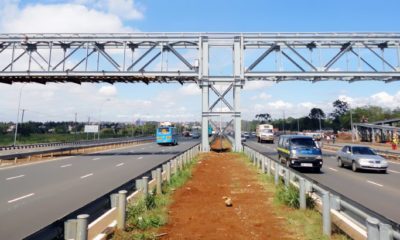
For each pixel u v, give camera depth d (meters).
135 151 40.59
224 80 32.88
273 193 11.79
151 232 7.14
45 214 9.14
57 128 111.69
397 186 14.34
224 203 10.35
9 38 28.53
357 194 12.35
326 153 37.19
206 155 29.89
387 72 28.73
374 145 55.16
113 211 6.73
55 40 28.75
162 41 29.94
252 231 7.41
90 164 24.58
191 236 7.07
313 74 29.52
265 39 30.75
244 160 24.91
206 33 32.06
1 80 29.91
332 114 130.38
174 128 58.34
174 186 13.13
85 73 28.42
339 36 29.20
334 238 6.60
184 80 32.09
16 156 26.23
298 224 7.75
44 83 31.25
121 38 29.31
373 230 4.65
